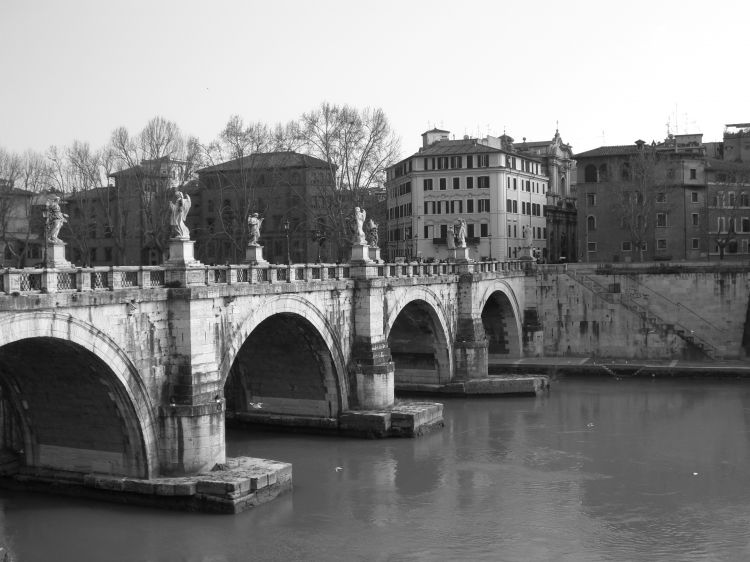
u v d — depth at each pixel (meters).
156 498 36.94
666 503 39.91
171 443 37.72
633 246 96.69
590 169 101.88
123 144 85.31
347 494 40.66
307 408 53.19
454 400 64.94
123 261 80.81
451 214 102.75
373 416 51.34
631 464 46.34
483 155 101.56
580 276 79.88
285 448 49.31
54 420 38.72
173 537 34.38
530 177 109.50
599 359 78.38
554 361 77.38
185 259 38.22
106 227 92.44
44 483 38.94
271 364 52.56
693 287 79.56
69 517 36.19
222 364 40.00
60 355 34.78
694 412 59.66
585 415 59.09
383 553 33.56
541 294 81.06
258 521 36.50
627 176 100.81
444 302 65.25
